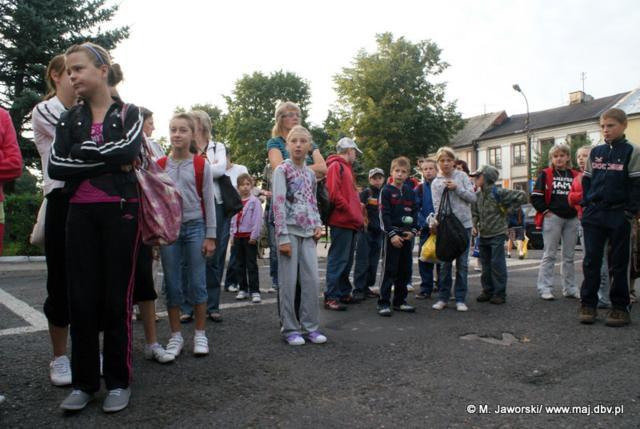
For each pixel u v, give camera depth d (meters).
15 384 2.83
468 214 5.24
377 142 33.38
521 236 11.84
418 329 4.24
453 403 2.58
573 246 5.71
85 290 2.50
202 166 3.61
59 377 2.83
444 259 4.95
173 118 3.63
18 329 4.09
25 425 2.29
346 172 5.21
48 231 2.75
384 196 4.90
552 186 5.64
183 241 3.54
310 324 3.83
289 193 3.90
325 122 36.41
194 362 3.27
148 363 3.25
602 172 4.43
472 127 50.66
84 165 2.47
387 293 4.86
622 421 2.37
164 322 4.50
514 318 4.67
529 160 27.62
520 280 7.32
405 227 4.87
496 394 2.71
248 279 5.64
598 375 3.03
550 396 2.68
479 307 5.25
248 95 43.00
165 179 2.80
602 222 4.36
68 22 14.83
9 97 14.88
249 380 2.91
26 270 8.78
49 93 3.03
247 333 4.08
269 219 6.03
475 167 47.81
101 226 2.55
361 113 34.12
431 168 6.55
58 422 2.33
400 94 34.28
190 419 2.37
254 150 40.22
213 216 3.62
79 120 2.53
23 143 14.34
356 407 2.52
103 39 15.19
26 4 13.77
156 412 2.45
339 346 3.68
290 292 3.78
